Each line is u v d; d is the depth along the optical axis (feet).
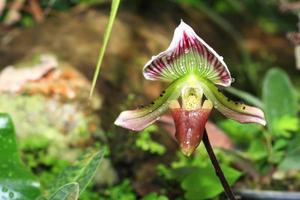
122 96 2.65
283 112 2.60
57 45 2.76
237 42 4.08
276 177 2.50
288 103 2.62
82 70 2.65
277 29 5.34
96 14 3.19
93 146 2.48
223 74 1.64
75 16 3.17
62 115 2.50
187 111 1.65
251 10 5.40
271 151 2.47
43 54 2.68
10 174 1.82
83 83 2.59
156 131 2.60
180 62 1.64
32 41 2.83
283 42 5.10
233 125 2.89
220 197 2.26
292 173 2.54
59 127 2.49
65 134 2.48
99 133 2.50
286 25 5.35
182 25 1.60
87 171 1.74
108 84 2.65
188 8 3.94
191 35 1.60
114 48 2.85
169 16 3.61
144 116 1.69
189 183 2.09
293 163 2.34
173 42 1.60
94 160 1.77
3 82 2.55
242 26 5.25
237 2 5.08
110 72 2.71
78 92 2.56
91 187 2.39
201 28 3.87
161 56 1.62
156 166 2.53
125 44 2.93
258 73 4.39
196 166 2.33
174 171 2.24
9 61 2.67
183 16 3.79
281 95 2.63
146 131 2.50
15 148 1.84
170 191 2.41
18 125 2.47
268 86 2.64
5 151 1.83
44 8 3.62
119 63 2.77
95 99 2.56
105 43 1.60
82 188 1.69
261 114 1.67
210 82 1.66
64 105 2.52
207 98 1.67
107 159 2.46
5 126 1.84
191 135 1.63
